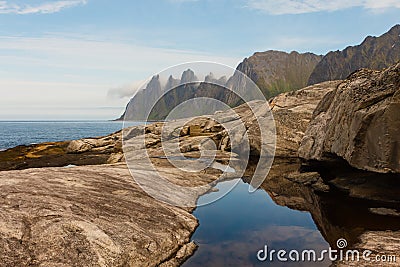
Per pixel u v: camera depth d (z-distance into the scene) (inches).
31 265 353.1
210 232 545.3
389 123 558.9
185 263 442.3
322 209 663.8
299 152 1089.4
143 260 413.4
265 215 639.8
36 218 431.2
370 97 644.1
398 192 705.0
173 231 506.6
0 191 510.9
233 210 663.1
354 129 651.5
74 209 480.1
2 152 1881.2
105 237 418.0
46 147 2026.3
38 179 612.4
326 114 949.2
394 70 610.5
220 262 441.4
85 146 1871.3
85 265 366.3
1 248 364.8
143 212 538.0
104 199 550.9
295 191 840.3
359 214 617.0
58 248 382.6
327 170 983.6
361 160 635.5
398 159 548.4
